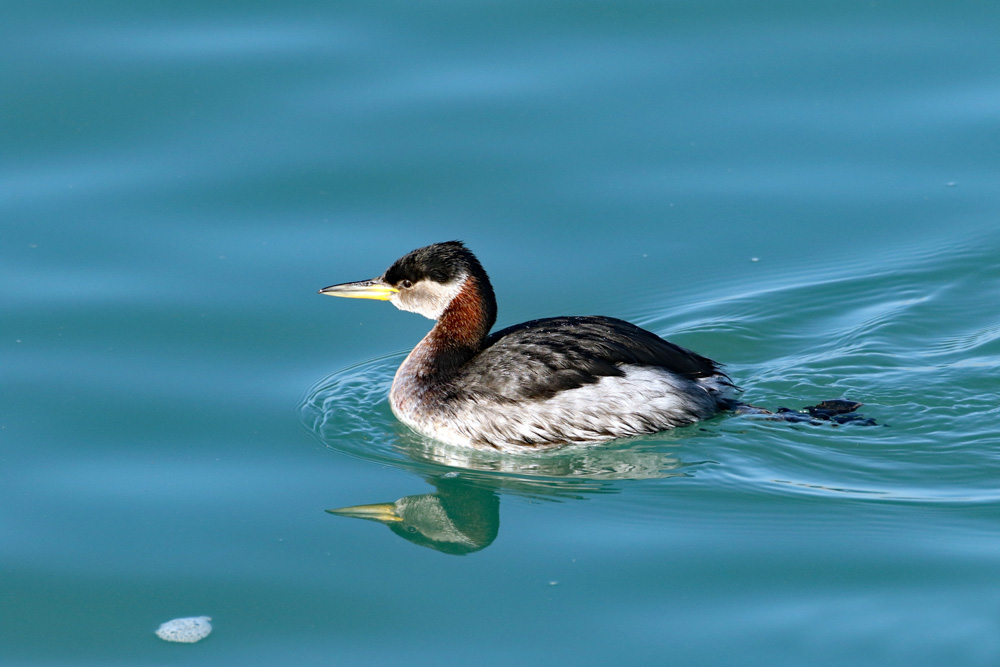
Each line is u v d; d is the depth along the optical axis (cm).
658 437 1535
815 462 1483
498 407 1554
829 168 2050
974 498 1398
